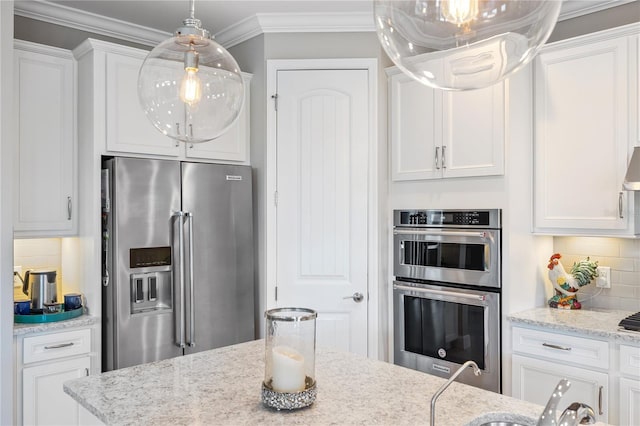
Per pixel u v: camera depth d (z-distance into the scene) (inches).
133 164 114.2
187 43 55.0
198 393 63.4
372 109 132.6
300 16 131.6
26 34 124.7
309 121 134.0
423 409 58.5
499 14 32.9
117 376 70.2
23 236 112.2
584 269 115.6
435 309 121.9
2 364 100.3
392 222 133.2
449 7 33.2
